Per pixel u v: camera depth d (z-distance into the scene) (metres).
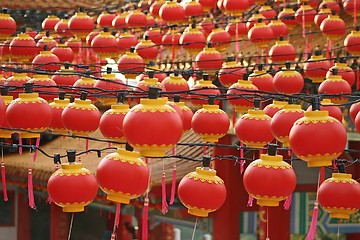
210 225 28.44
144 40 25.19
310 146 13.89
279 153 27.47
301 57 27.05
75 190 14.99
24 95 16.17
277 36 25.33
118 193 14.37
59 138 36.41
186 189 15.47
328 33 25.08
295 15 27.41
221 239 28.00
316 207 15.43
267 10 27.86
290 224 28.61
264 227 28.44
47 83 18.73
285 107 16.17
